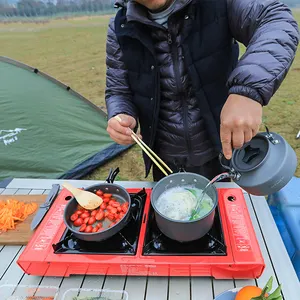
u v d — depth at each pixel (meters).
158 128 1.20
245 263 0.73
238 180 0.73
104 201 0.91
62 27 10.64
